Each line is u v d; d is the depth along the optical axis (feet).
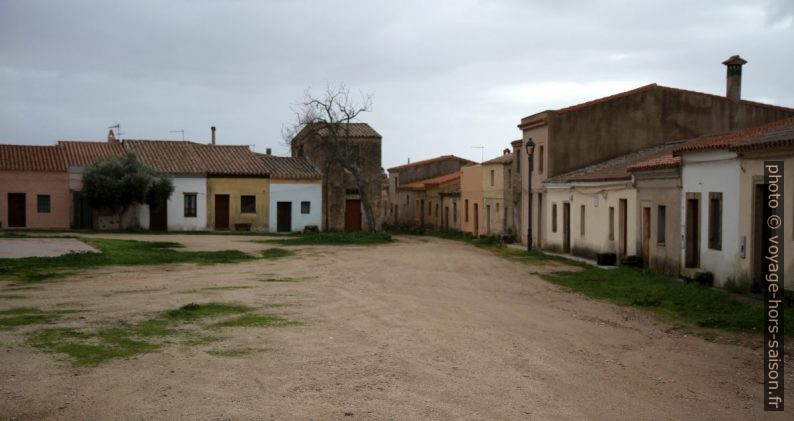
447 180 188.85
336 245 118.73
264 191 158.40
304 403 23.93
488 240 134.92
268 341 34.22
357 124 178.50
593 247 91.91
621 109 109.91
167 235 128.77
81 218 140.87
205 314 41.83
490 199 150.61
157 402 23.68
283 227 160.86
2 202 135.54
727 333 39.32
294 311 44.01
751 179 54.03
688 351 34.68
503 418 22.80
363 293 54.03
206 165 154.61
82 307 43.57
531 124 117.91
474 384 26.96
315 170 167.53
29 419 21.74
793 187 48.01
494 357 31.89
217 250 95.14
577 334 38.65
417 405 23.98
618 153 110.11
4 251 76.18
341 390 25.64
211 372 27.84
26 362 28.78
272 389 25.58
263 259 86.02
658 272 72.33
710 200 61.26
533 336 37.52
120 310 42.70
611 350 34.55
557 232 107.65
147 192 140.56
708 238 61.72
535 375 28.76
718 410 24.67
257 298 49.55
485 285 62.08
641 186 76.69
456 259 90.94
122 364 28.78
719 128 110.32
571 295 55.98
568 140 109.70
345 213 170.91
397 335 36.60
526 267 80.07
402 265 81.05
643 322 43.14
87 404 23.30
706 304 48.44
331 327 38.60
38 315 40.19
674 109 110.32
